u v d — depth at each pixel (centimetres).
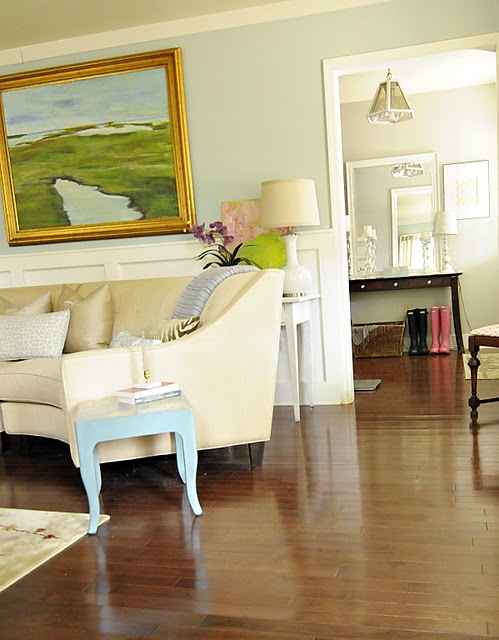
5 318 388
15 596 191
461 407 386
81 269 466
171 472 305
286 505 249
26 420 341
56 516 254
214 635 164
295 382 380
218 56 422
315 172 416
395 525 222
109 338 394
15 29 421
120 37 436
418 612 166
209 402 292
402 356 620
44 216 468
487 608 166
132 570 204
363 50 399
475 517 224
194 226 416
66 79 449
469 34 384
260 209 392
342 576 189
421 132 644
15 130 464
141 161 443
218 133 429
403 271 649
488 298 638
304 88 412
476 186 633
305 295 407
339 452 313
